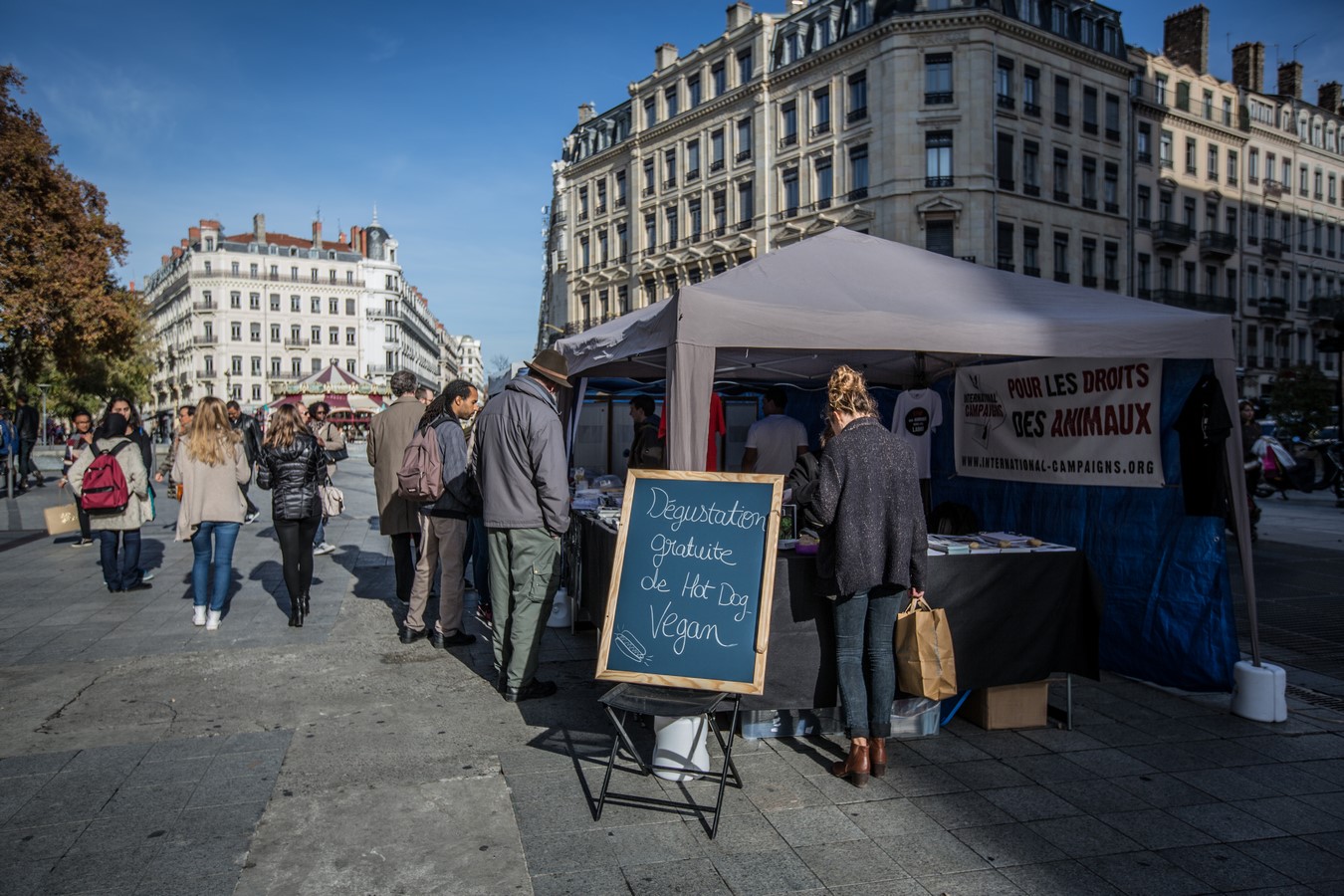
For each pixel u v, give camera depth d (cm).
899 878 285
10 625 619
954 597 407
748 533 362
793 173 3466
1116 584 528
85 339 2731
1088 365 542
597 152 4628
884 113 3052
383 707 450
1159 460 498
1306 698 488
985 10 2953
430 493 543
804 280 463
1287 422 2675
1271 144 4462
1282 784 363
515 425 456
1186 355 439
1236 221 4250
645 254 4303
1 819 319
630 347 500
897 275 487
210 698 461
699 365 403
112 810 327
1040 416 587
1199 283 4056
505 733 414
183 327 8962
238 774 363
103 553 730
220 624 625
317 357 8925
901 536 359
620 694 342
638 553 371
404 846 303
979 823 325
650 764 378
